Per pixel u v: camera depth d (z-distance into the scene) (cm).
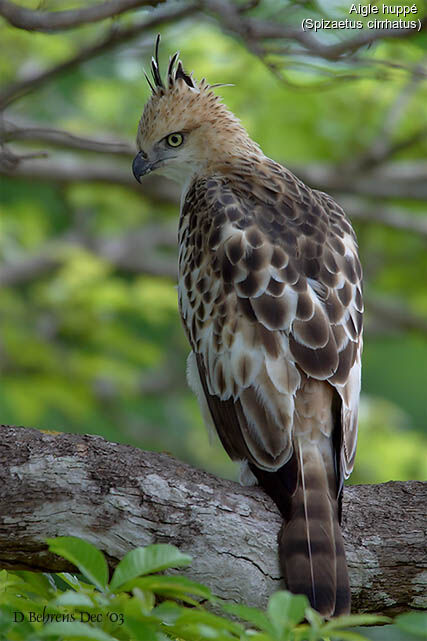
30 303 1875
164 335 2045
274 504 708
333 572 670
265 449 734
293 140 1752
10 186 1983
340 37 1091
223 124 959
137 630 540
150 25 1134
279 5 1203
